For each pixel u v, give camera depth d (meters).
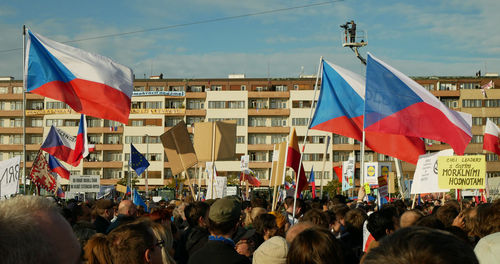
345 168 28.42
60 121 92.75
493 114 91.12
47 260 1.79
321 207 13.29
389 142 13.63
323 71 13.85
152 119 92.62
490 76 93.88
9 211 1.78
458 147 11.75
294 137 13.25
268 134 93.38
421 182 12.59
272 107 93.94
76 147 22.75
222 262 5.28
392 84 12.03
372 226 6.43
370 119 11.88
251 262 5.80
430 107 11.92
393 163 88.75
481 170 10.32
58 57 13.79
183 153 12.73
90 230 6.09
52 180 20.08
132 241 4.29
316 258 3.72
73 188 22.39
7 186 15.39
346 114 13.48
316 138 91.75
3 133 93.31
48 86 13.52
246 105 92.94
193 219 7.46
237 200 5.69
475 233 5.94
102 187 39.09
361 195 13.08
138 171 28.45
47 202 1.93
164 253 5.45
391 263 1.68
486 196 24.20
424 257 1.65
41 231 1.80
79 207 10.16
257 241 7.45
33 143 93.56
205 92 93.12
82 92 13.60
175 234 8.73
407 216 6.32
